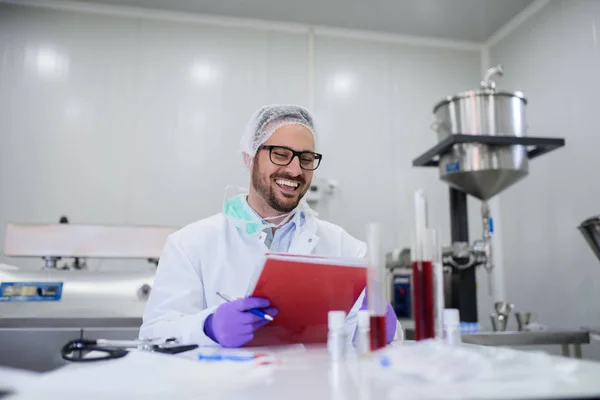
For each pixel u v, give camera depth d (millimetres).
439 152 2303
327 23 3355
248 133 1497
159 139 3070
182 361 751
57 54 3014
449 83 3525
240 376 659
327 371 702
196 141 3111
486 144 2176
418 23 3340
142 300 2168
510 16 3240
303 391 581
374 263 840
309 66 3330
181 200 3041
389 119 3387
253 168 1477
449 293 2334
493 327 2318
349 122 3326
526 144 2166
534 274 3002
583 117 2666
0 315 2008
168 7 3150
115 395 549
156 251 2162
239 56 3254
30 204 2865
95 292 2143
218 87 3193
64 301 2092
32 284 2098
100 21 3104
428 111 3453
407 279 2977
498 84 3455
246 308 975
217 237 1474
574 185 2709
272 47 3311
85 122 2992
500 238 3355
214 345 1065
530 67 3111
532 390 541
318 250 1540
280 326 1043
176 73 3152
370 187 3279
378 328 825
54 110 2961
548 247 2889
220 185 3096
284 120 1442
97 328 2041
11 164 2873
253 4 3111
